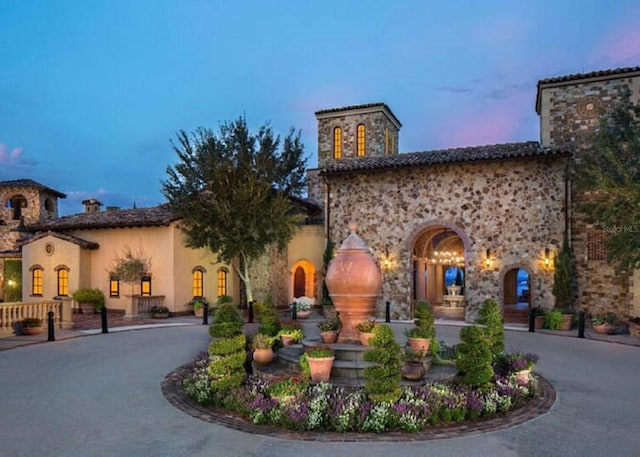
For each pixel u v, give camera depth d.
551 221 19.77
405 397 8.02
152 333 17.03
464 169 21.27
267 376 9.42
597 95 19.95
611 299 19.11
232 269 26.05
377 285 10.64
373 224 22.84
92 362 12.11
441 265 30.48
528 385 9.32
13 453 6.46
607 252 18.98
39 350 13.70
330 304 22.78
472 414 7.84
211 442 6.84
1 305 16.11
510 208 20.42
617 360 12.65
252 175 21.97
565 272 19.02
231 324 8.77
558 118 20.53
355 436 7.07
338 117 32.50
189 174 22.06
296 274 27.95
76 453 6.46
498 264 20.50
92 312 23.67
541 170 20.00
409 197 22.20
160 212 24.47
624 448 6.66
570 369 11.55
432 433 7.21
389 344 7.67
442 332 17.91
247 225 21.81
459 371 9.38
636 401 8.91
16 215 34.12
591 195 19.34
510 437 7.06
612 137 16.97
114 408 8.39
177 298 22.92
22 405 8.54
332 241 23.66
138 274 22.53
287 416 7.40
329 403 7.77
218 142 22.44
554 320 18.16
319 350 9.08
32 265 25.11
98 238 24.77
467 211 21.11
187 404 8.65
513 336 16.69
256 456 6.36
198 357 11.81
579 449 6.62
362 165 22.81
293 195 24.25
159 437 7.04
